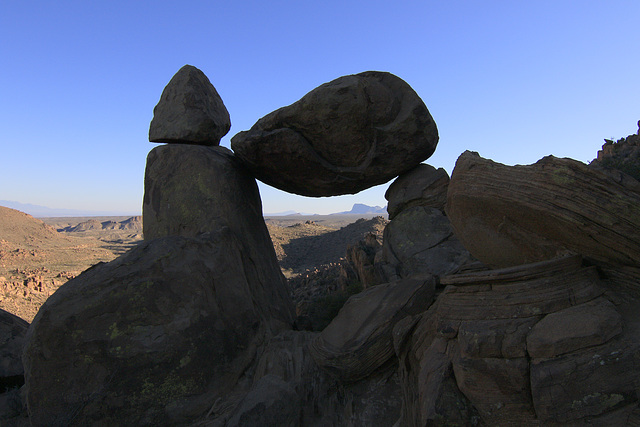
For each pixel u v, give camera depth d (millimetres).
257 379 5801
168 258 5805
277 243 57062
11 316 7395
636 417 2930
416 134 7730
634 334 3234
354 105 7062
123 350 5191
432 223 7848
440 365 3830
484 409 3471
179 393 5363
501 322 3635
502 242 4512
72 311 5113
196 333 5629
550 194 3916
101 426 5004
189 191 7734
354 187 8336
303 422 5078
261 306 7074
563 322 3365
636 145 16938
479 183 4418
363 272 11664
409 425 4090
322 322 8602
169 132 8336
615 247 3732
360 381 5195
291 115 7188
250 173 8750
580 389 3133
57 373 4980
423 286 5652
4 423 5453
